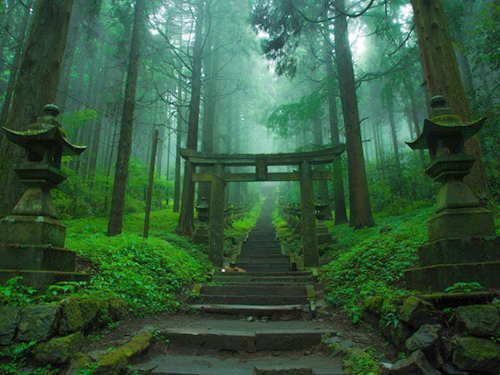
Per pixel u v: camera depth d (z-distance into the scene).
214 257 9.29
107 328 3.97
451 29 12.76
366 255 6.47
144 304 4.98
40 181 4.09
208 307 5.58
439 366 2.59
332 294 5.74
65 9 6.47
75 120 14.60
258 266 10.38
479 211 3.67
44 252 3.73
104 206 14.55
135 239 7.25
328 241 11.64
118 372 2.94
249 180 10.09
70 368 2.91
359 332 4.04
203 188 16.53
